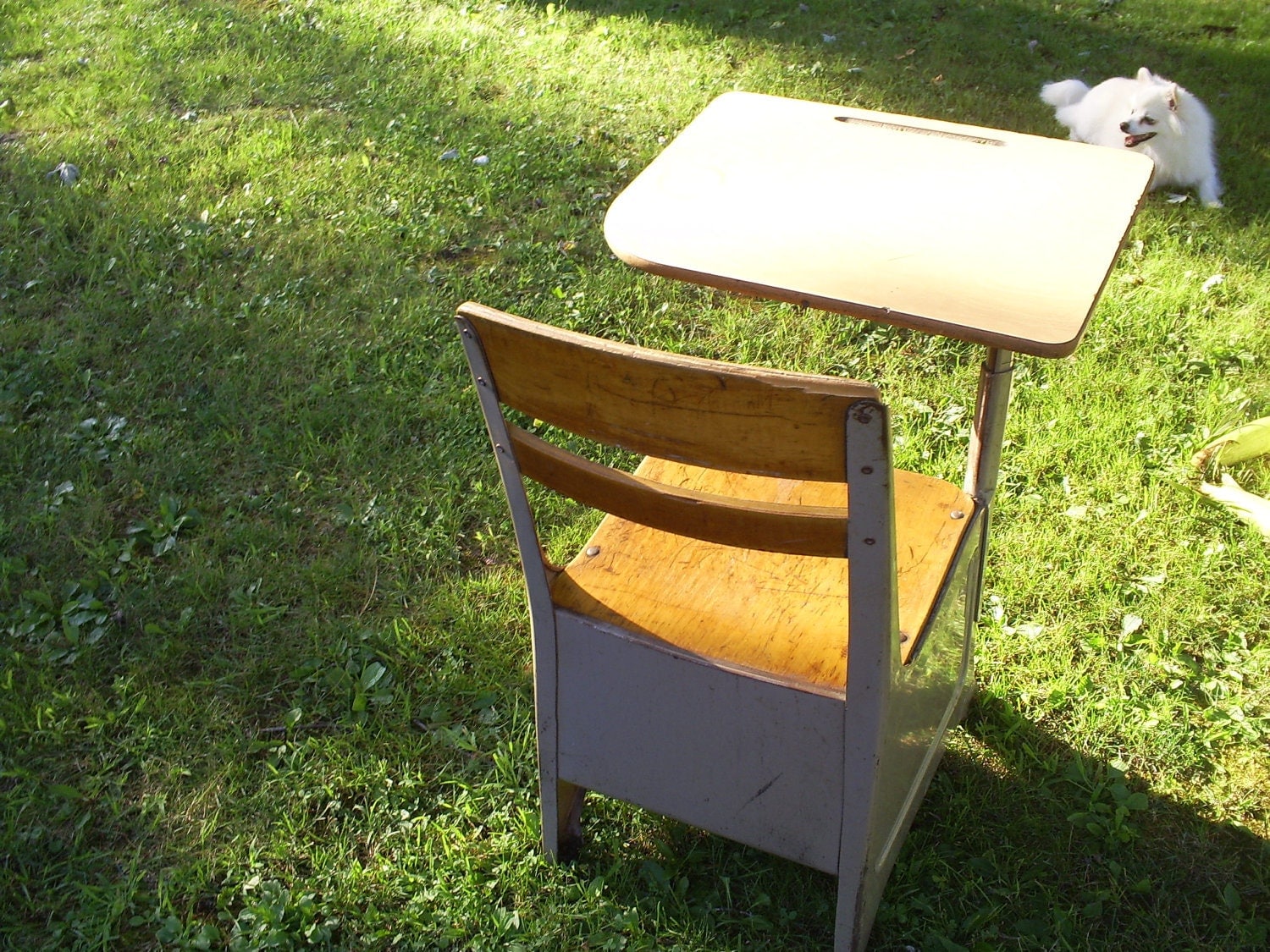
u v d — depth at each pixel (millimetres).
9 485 2973
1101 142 4414
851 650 1530
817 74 5078
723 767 1799
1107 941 2023
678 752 1825
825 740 1662
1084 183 1856
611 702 1829
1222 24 5668
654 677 1746
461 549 2854
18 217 4020
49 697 2451
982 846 2184
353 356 3420
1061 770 2309
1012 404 3236
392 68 5152
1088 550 2771
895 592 1502
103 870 2152
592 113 4766
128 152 4445
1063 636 2576
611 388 1355
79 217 4055
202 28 5535
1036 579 2703
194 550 2787
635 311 3664
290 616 2666
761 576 1839
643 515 1536
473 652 2582
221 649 2582
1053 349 1475
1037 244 1697
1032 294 1578
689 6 5785
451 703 2471
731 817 1865
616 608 1778
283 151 4457
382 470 3049
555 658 1832
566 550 2838
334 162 4406
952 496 2020
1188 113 4199
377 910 2078
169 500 2916
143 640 2596
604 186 4273
